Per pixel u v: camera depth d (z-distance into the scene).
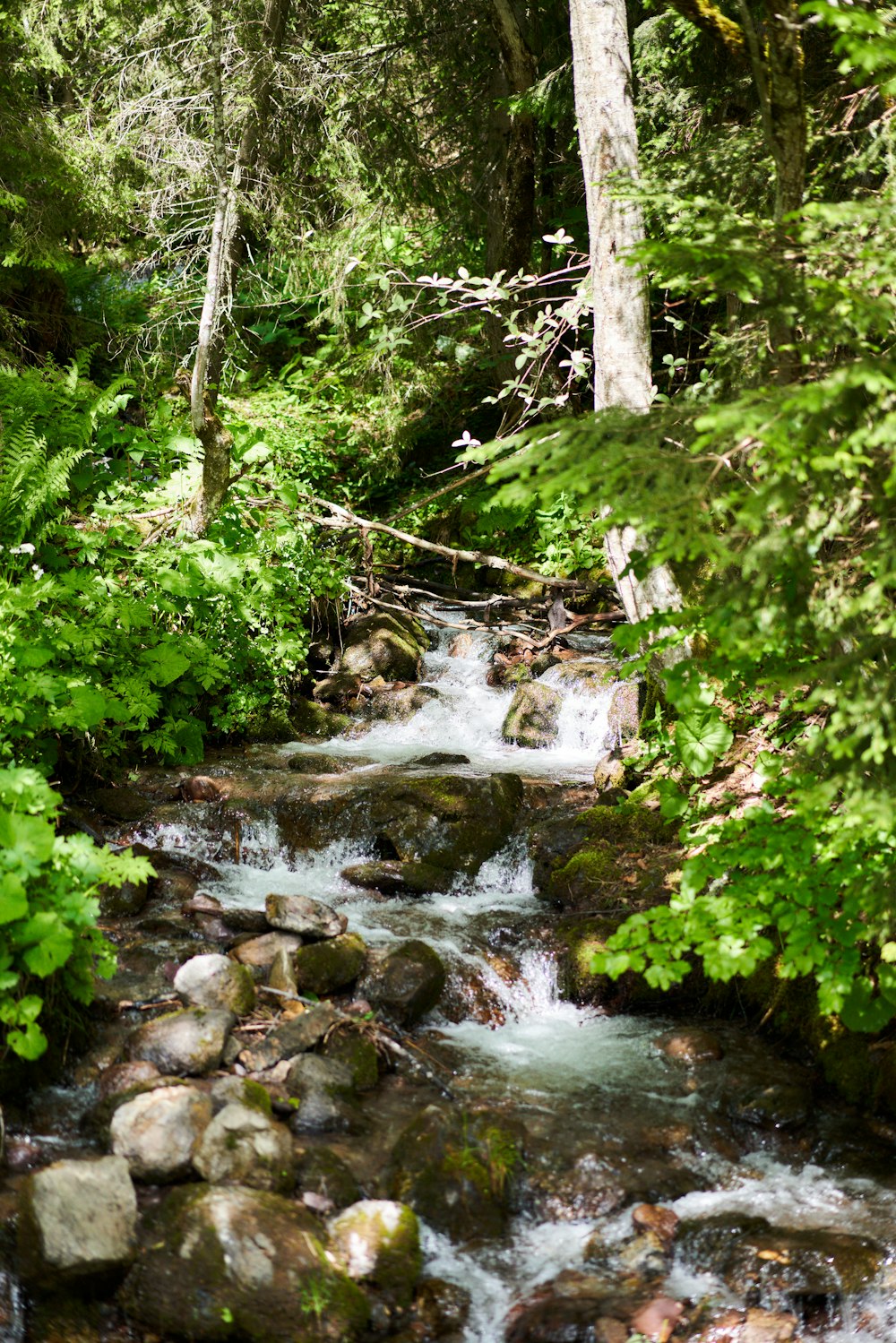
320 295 10.82
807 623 3.45
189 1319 3.16
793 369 3.80
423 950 4.99
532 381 10.27
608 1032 4.87
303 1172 3.68
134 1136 3.62
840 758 3.48
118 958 4.90
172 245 9.99
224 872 6.10
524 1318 3.29
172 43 9.03
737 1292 3.40
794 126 3.88
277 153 9.80
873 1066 4.32
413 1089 4.35
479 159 10.73
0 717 5.86
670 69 7.82
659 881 5.45
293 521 9.31
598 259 5.90
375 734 8.30
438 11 10.01
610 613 9.45
